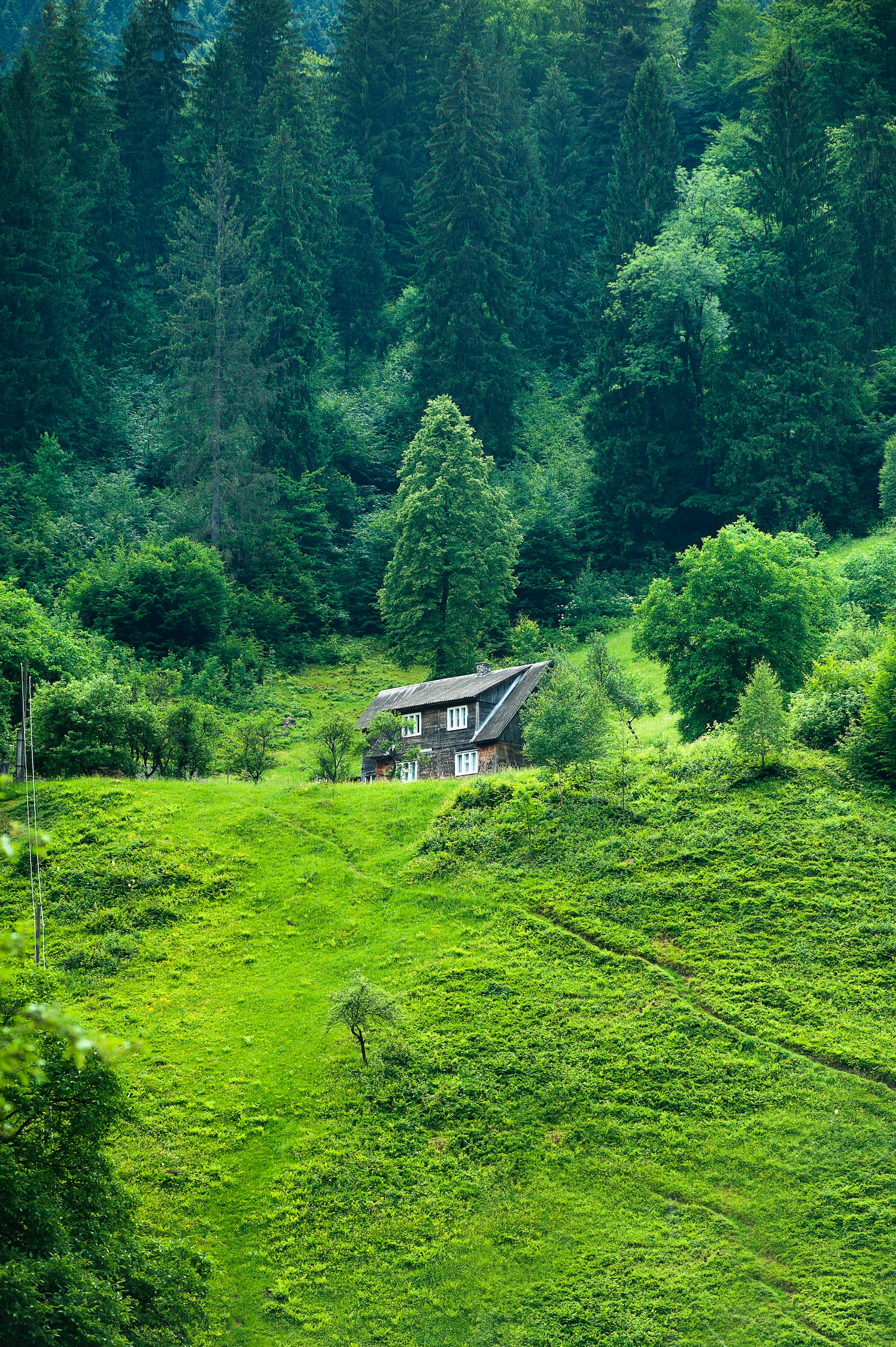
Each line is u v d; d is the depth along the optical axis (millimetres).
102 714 76500
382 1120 49312
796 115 135750
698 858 59656
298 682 114688
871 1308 40219
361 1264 44094
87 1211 35312
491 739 80438
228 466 131375
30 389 138000
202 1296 37156
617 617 121375
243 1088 51438
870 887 56406
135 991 57156
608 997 53312
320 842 66500
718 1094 48312
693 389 136000
